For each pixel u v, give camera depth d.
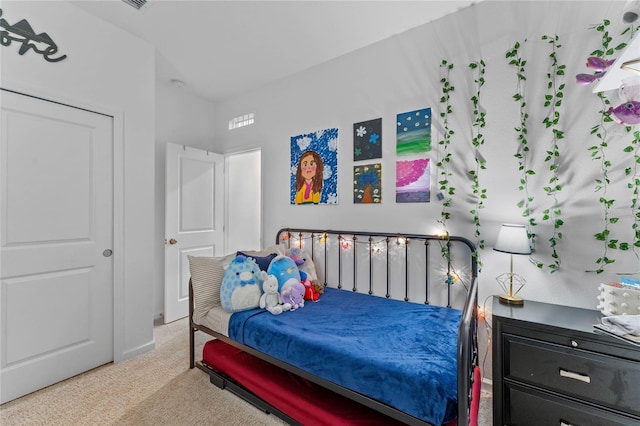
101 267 2.23
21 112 1.85
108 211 2.27
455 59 2.12
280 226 3.20
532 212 1.85
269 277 2.05
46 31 1.94
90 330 2.17
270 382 1.76
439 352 1.41
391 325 1.75
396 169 2.39
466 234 2.08
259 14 2.17
